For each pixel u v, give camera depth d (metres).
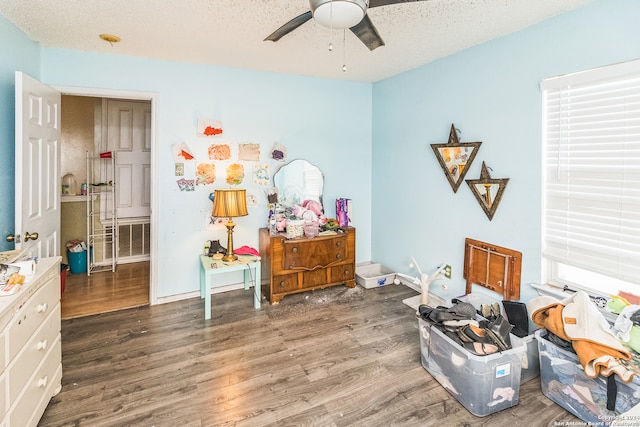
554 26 2.17
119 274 4.06
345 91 3.89
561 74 2.14
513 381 1.83
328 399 1.91
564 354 1.81
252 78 3.40
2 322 1.32
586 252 2.09
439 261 3.18
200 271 3.32
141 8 2.08
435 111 3.14
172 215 3.18
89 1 1.99
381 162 3.94
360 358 2.31
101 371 2.14
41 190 2.38
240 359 2.29
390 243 3.85
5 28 2.17
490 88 2.61
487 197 2.65
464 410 1.83
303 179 3.70
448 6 2.04
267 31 2.43
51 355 1.80
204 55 2.94
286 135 3.61
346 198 4.00
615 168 1.93
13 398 1.40
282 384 2.04
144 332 2.66
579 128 2.09
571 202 2.15
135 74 2.96
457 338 1.93
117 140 4.34
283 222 3.37
